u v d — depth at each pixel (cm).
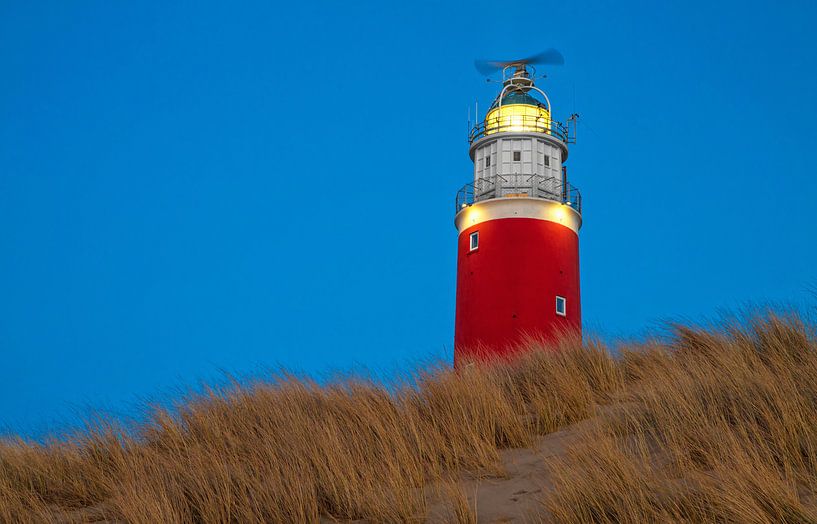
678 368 3844
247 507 2892
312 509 2884
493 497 2967
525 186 13475
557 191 13712
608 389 4059
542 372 4291
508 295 12419
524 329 12150
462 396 3759
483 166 14000
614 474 2734
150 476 3259
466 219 13388
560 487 2777
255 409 3928
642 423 3297
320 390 4097
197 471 3164
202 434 3747
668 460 2923
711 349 4066
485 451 3303
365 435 3469
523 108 14125
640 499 2583
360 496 2958
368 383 4156
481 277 12706
